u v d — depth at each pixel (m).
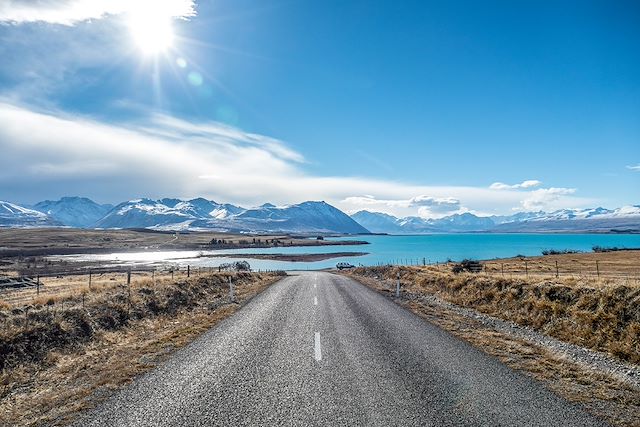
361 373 8.91
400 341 11.90
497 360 10.06
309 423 6.41
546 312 15.14
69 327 12.53
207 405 7.14
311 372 8.98
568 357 10.68
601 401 7.54
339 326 14.10
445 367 9.38
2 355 10.12
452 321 15.67
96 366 9.94
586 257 69.69
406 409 6.97
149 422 6.50
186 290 22.83
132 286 21.45
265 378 8.59
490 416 6.73
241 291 27.14
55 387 8.64
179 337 12.82
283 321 15.12
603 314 12.95
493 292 19.56
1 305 14.48
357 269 55.19
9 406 7.75
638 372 9.55
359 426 6.32
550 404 7.29
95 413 6.92
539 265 54.44
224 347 11.28
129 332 13.97
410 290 27.78
